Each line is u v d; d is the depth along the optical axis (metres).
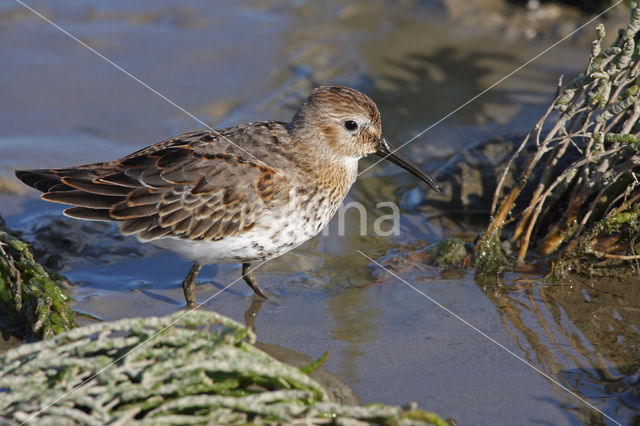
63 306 13.81
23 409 10.16
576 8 28.58
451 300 15.01
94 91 24.23
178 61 26.23
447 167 19.08
